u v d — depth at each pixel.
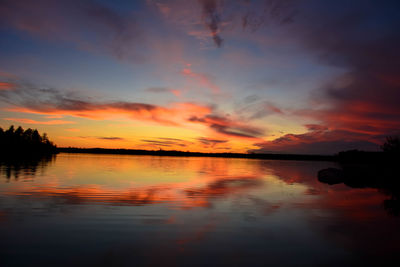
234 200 7.52
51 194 7.54
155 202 6.93
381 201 7.70
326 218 5.71
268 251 3.85
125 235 4.34
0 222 4.82
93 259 3.42
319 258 3.64
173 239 4.23
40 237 4.13
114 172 15.17
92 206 6.25
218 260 3.51
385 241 4.32
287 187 10.55
